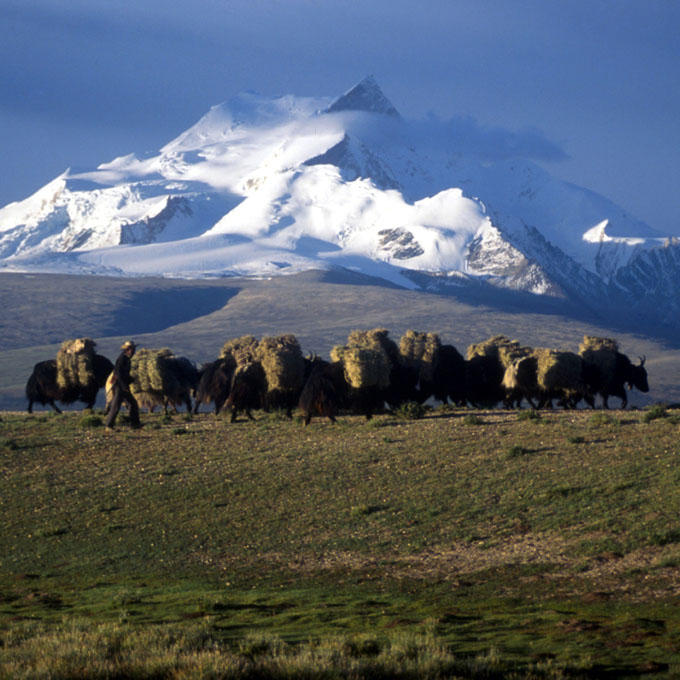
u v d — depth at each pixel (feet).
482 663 134.31
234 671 124.88
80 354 455.22
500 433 355.56
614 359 464.24
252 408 427.33
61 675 123.95
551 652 147.74
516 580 210.18
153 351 463.83
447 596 200.34
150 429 402.52
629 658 142.82
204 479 319.06
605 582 202.08
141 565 245.86
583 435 340.59
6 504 307.17
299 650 142.72
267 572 232.32
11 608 200.75
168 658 130.41
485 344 507.30
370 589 211.00
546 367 440.04
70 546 266.16
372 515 272.51
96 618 185.47
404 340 486.79
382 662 131.44
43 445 376.89
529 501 269.23
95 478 329.93
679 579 197.57
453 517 264.31
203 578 230.27
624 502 257.14
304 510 282.56
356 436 368.68
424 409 436.35
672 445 310.86
